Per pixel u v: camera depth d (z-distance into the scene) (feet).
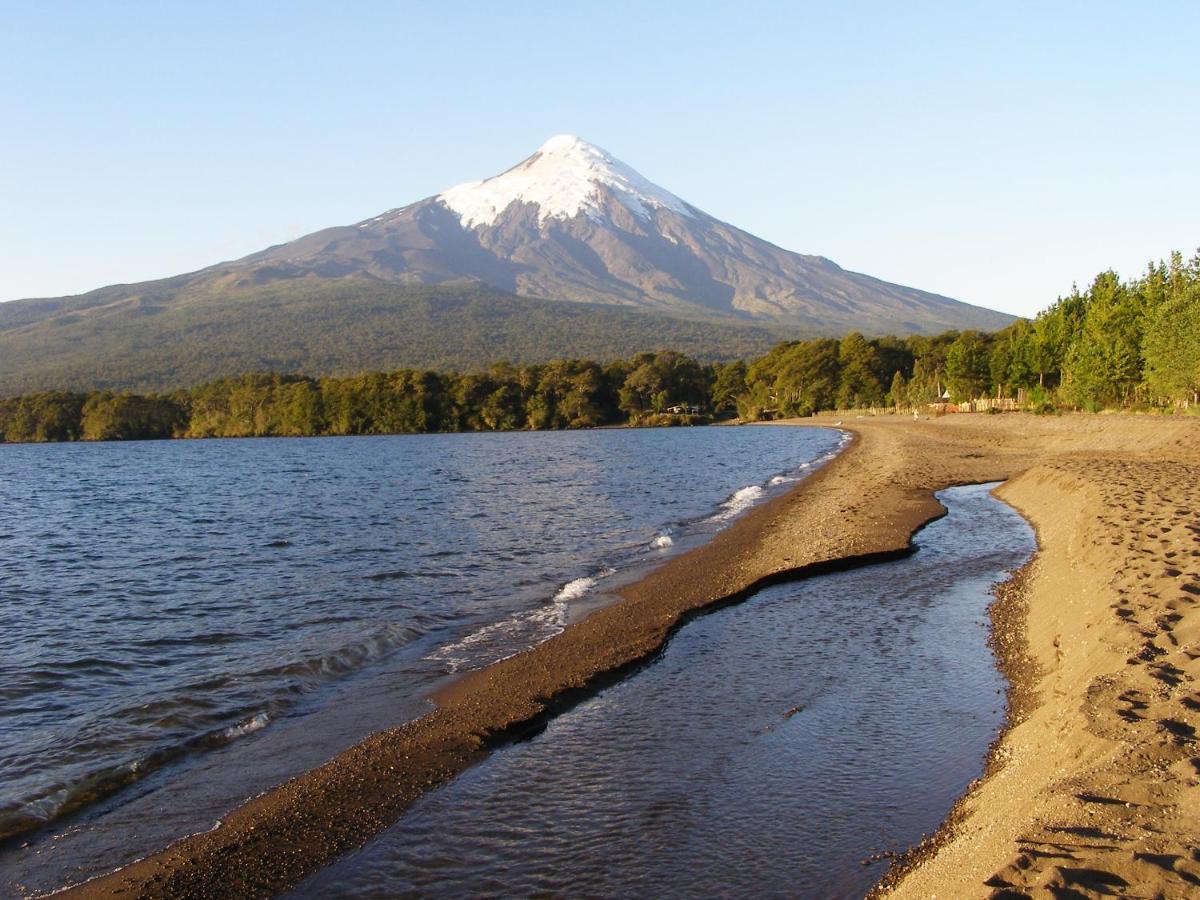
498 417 474.90
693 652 46.39
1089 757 25.63
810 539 77.25
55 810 30.83
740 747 33.78
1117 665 32.73
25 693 45.03
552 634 50.85
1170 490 74.84
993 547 72.38
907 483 119.34
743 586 60.13
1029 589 56.39
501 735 35.83
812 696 38.93
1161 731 26.04
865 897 23.36
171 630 57.36
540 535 91.04
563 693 40.40
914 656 44.06
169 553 91.76
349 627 55.36
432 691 41.55
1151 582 43.11
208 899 25.02
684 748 33.96
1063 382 247.09
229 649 51.93
